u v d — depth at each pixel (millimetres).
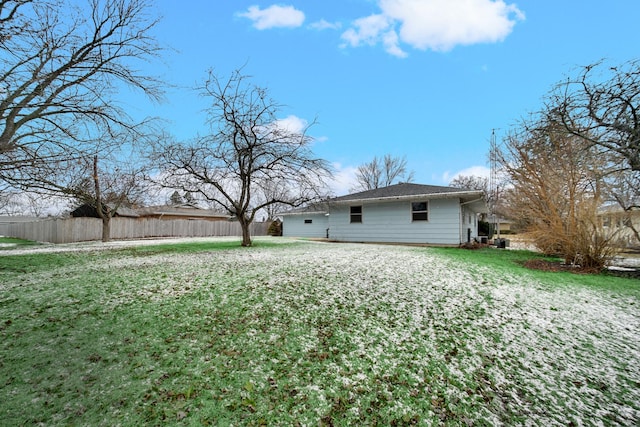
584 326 3477
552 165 7535
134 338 2936
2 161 5402
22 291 4555
